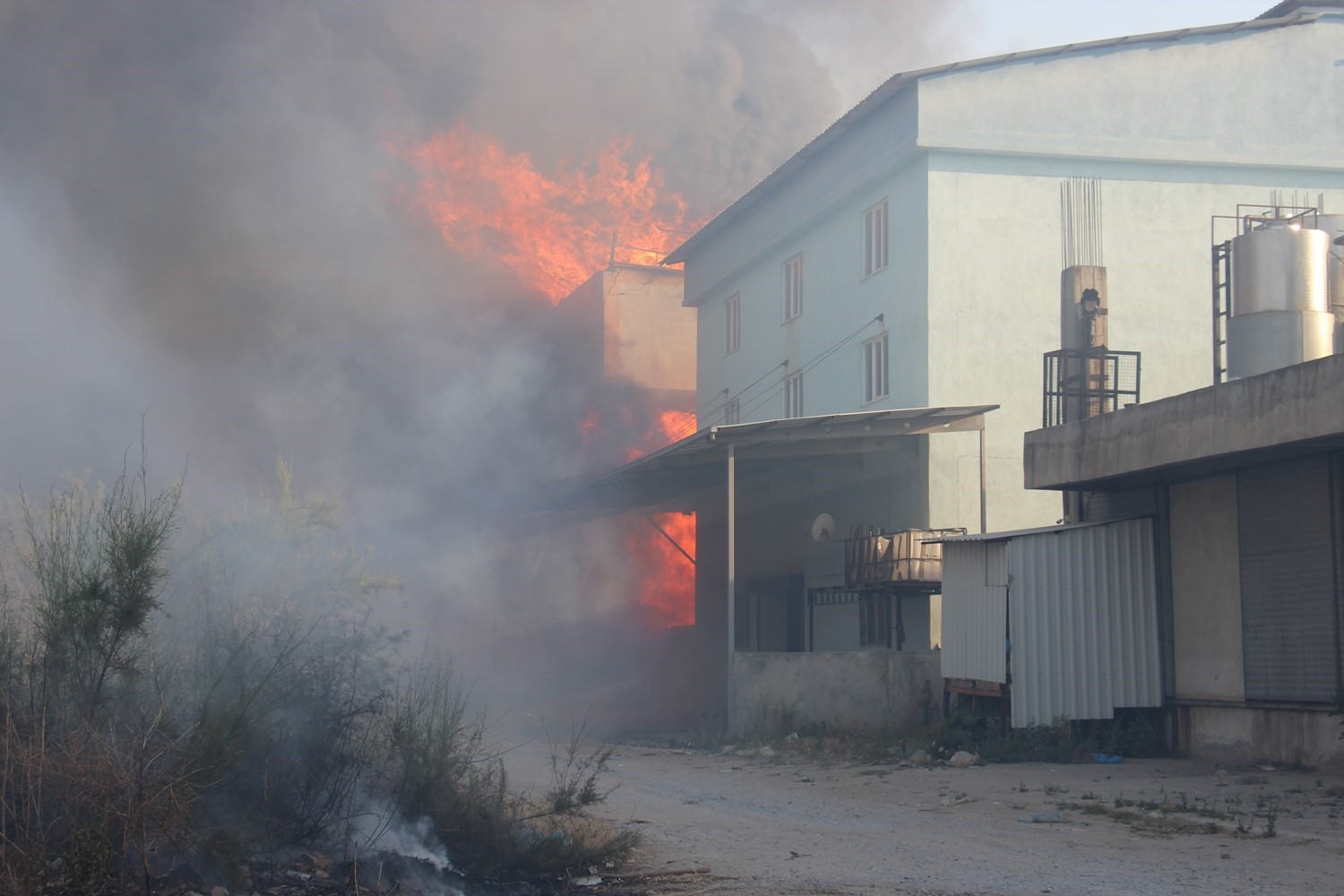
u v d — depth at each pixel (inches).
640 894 268.5
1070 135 856.9
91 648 247.6
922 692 681.0
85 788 228.8
